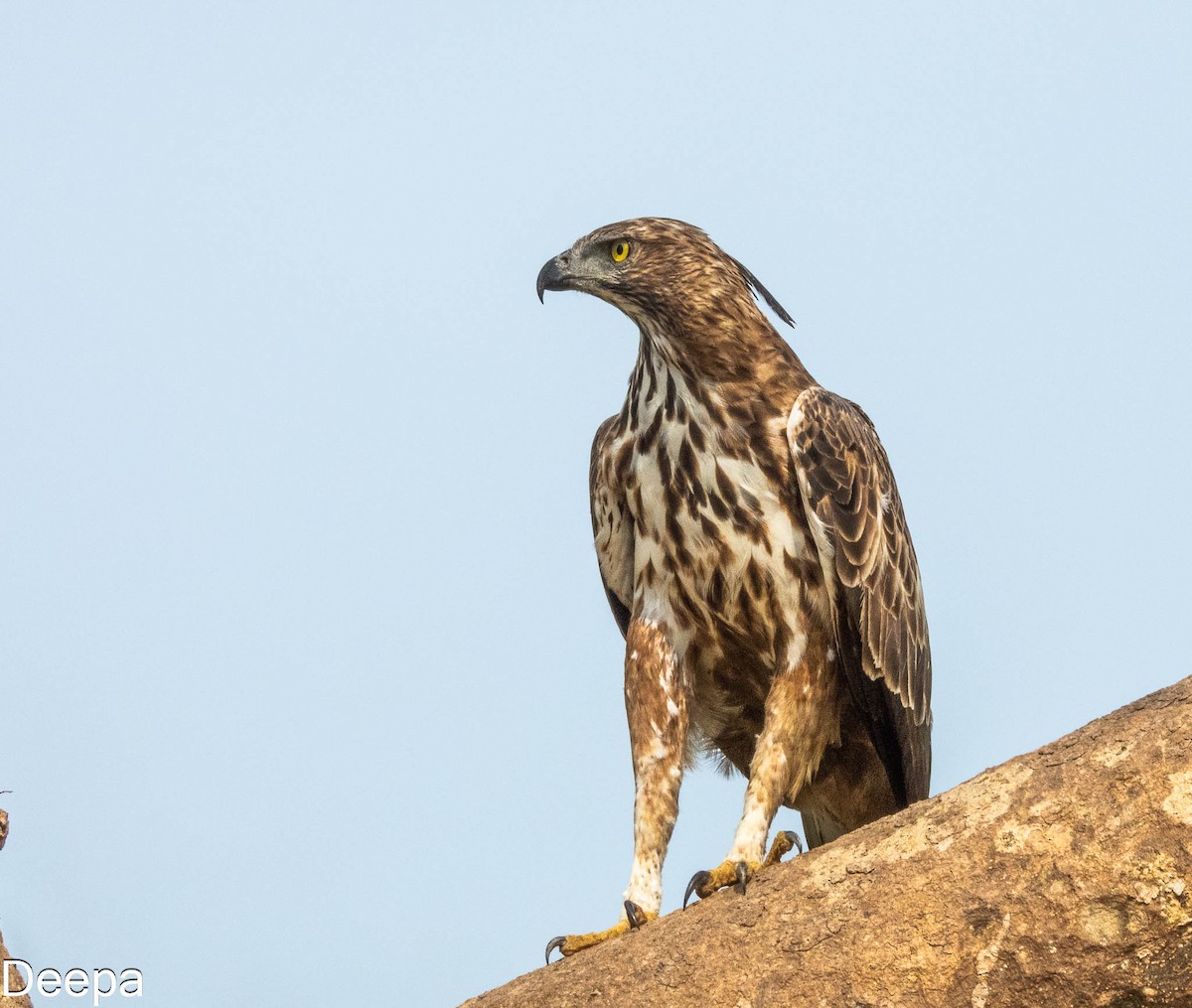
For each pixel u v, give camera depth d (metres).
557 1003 8.76
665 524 12.06
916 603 12.90
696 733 12.63
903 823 8.21
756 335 12.18
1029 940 7.52
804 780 12.00
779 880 8.51
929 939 7.77
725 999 8.26
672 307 12.05
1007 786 7.90
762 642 12.12
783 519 11.85
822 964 8.02
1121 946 7.34
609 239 12.39
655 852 11.85
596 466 12.84
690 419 11.93
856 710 12.73
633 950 8.72
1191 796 7.29
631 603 13.05
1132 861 7.33
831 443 11.95
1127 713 7.76
